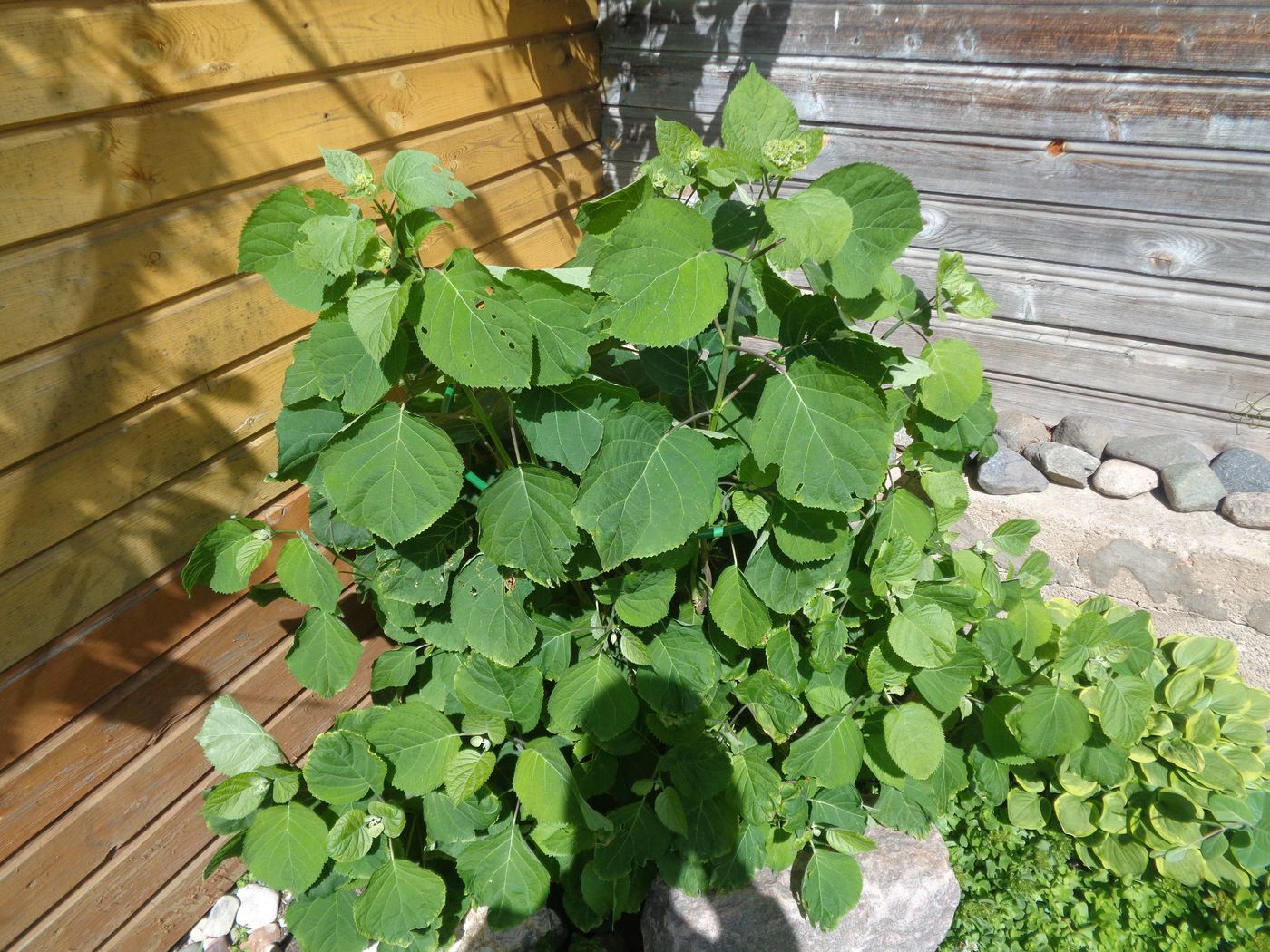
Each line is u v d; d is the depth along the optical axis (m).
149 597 1.90
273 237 1.49
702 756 1.91
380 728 1.89
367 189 1.46
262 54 1.92
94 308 1.67
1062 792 2.32
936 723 1.90
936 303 1.92
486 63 2.67
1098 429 2.85
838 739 1.92
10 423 1.56
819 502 1.58
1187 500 2.58
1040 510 2.71
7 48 1.46
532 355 1.54
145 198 1.74
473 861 1.92
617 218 1.66
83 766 1.84
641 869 2.15
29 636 1.67
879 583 1.82
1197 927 2.18
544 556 1.66
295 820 1.85
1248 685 2.64
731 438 1.70
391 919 1.83
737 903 2.00
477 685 1.88
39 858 1.81
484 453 2.04
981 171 2.78
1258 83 2.31
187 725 2.06
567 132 3.18
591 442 1.66
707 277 1.48
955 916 2.21
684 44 3.12
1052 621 2.18
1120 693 2.07
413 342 1.68
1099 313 2.78
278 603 2.22
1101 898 2.23
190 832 2.13
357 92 2.20
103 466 1.74
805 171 3.09
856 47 2.81
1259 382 2.64
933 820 2.08
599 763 1.98
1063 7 2.47
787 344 1.74
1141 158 2.54
